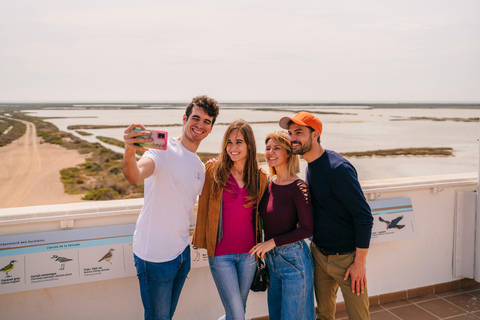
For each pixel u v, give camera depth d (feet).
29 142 269.03
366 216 6.32
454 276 11.18
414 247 10.59
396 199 10.09
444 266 11.06
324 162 6.57
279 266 6.61
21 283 6.95
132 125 5.28
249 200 6.47
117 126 345.10
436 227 10.85
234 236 6.42
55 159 220.02
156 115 449.89
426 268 10.82
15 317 7.17
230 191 6.41
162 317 6.08
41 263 7.07
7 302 7.09
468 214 10.94
